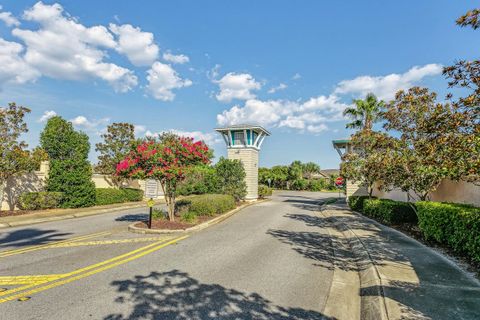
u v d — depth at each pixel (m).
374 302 4.46
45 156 15.77
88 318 3.93
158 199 25.44
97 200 19.33
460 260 6.68
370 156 13.70
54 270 5.91
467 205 8.09
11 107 13.87
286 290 5.11
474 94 5.36
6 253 7.29
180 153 11.30
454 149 5.82
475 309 4.11
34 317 3.93
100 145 23.02
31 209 15.55
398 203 12.38
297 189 60.31
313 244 8.87
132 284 5.18
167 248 7.91
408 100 10.20
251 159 24.28
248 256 7.23
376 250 7.60
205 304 4.45
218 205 14.70
